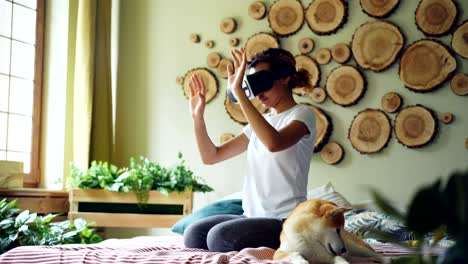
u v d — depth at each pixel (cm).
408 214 64
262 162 204
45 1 436
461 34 347
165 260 160
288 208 197
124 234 436
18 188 366
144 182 368
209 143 233
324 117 380
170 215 370
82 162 415
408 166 358
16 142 417
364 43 374
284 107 213
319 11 389
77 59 423
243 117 409
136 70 449
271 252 178
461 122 346
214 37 426
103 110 430
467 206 60
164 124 436
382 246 224
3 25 409
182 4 439
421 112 355
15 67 417
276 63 209
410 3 364
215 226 194
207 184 418
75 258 169
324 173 380
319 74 386
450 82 350
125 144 446
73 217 372
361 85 372
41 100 432
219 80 421
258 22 412
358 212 302
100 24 434
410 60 360
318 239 165
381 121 366
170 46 440
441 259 64
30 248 182
